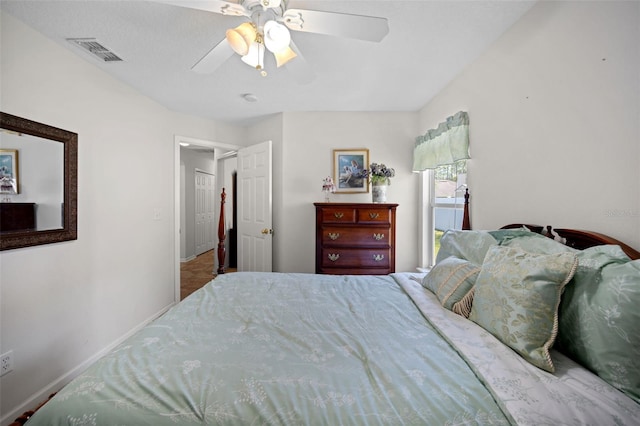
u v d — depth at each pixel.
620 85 1.05
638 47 0.99
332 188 2.94
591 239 1.09
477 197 1.96
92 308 2.02
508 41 1.64
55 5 1.42
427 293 1.48
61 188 1.76
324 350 0.94
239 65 2.08
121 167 2.31
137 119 2.50
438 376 0.79
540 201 1.43
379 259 2.64
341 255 2.66
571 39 1.24
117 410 0.68
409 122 3.09
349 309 1.32
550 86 1.36
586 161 1.18
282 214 3.20
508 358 0.84
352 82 2.36
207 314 1.24
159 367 0.83
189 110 3.04
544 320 0.85
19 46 1.53
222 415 0.66
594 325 0.80
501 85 1.71
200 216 5.94
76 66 1.88
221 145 3.46
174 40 1.73
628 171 1.03
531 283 0.90
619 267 0.82
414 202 3.08
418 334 1.06
